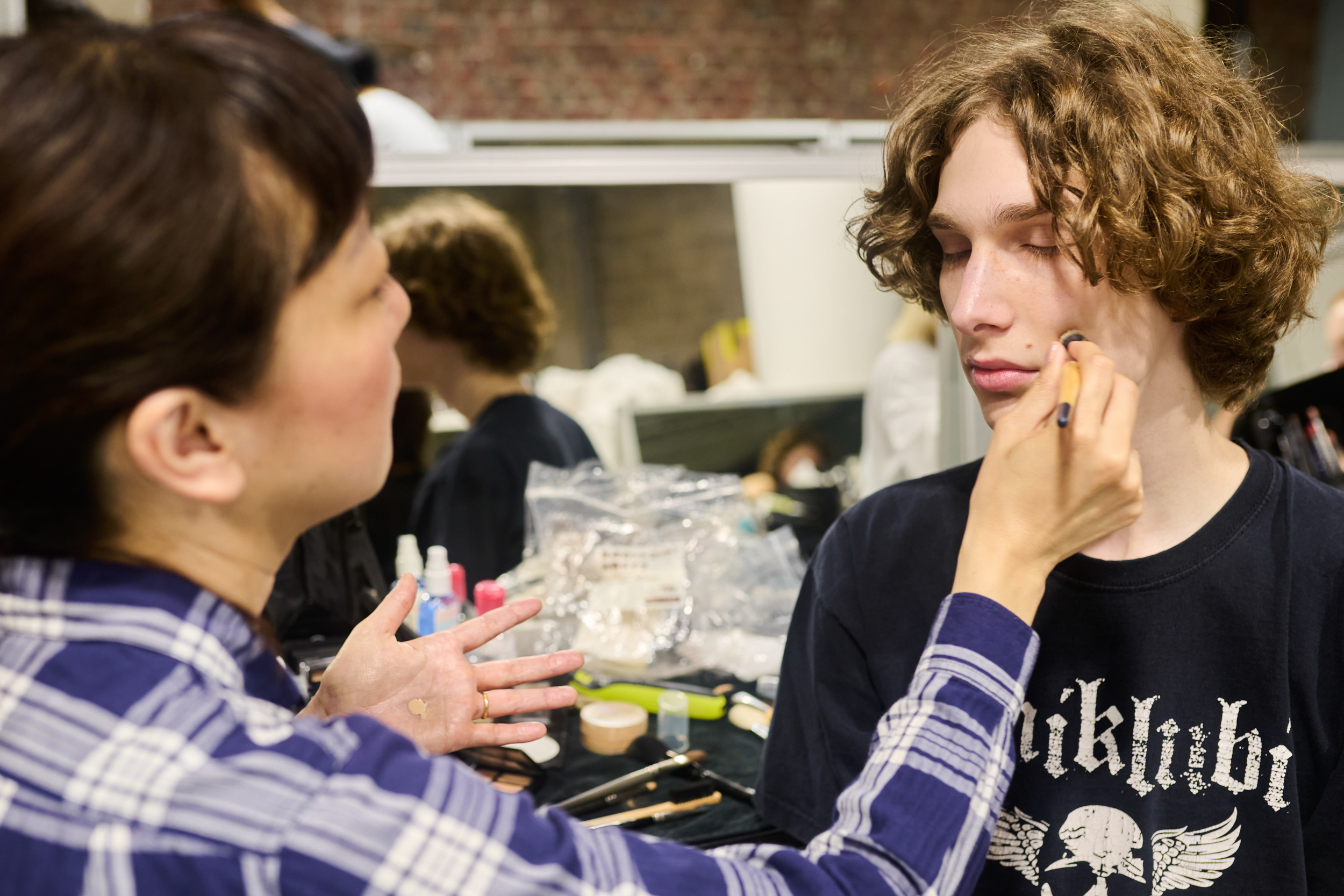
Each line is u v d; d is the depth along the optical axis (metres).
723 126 2.22
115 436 0.34
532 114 4.43
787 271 2.18
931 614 0.63
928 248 0.64
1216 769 0.57
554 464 1.39
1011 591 0.48
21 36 0.34
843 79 4.72
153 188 0.31
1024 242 0.55
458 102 4.33
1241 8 4.09
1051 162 0.51
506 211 1.55
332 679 0.57
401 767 0.36
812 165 1.26
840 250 2.15
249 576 0.40
